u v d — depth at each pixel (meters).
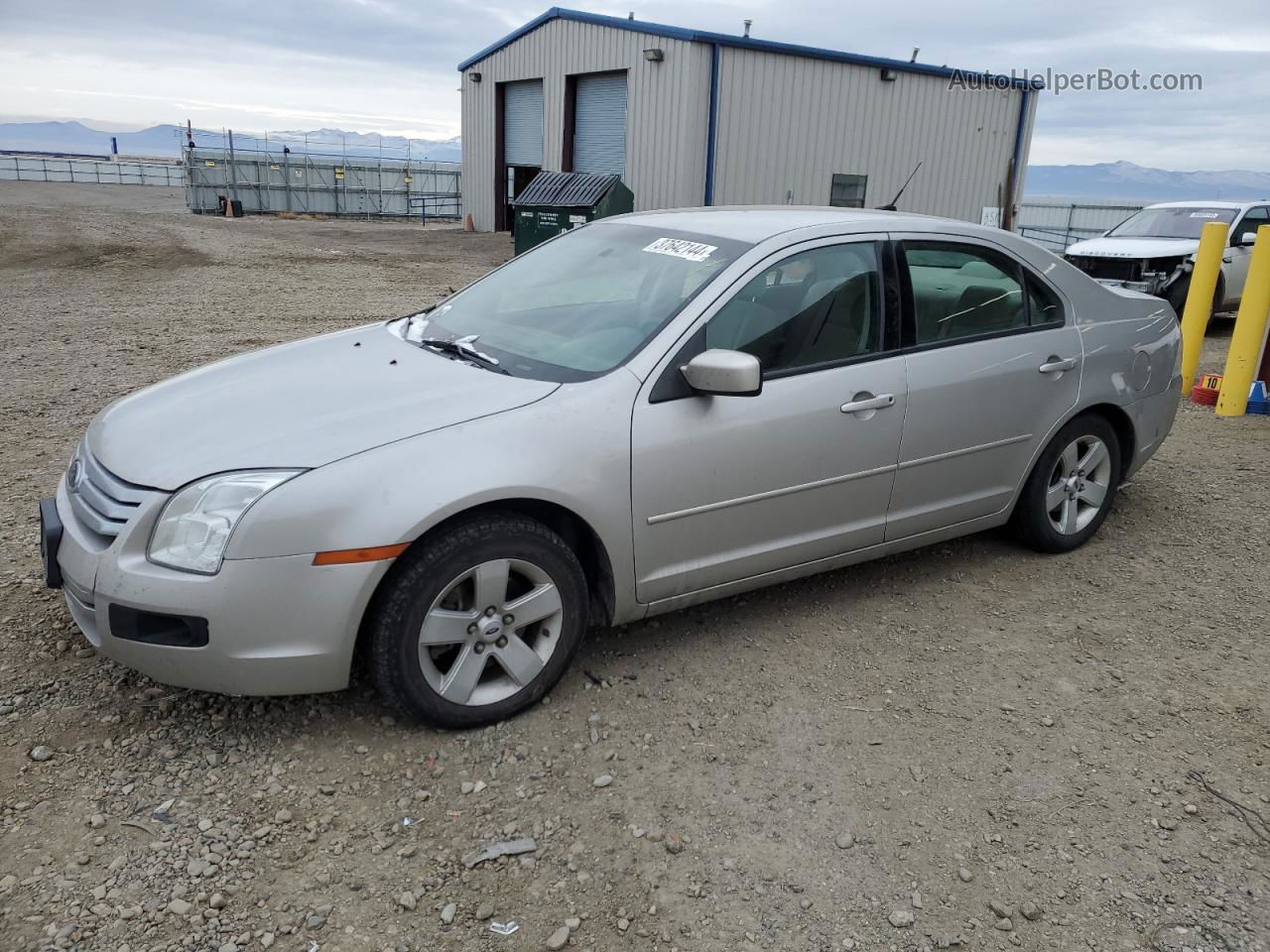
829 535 3.88
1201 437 7.21
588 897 2.52
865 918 2.49
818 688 3.55
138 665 2.90
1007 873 2.66
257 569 2.77
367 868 2.59
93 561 2.88
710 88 20.98
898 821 2.86
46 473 5.50
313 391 3.34
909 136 23.88
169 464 2.93
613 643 3.82
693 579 3.56
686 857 2.68
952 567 4.66
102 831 2.66
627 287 3.77
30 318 11.09
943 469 4.12
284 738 3.11
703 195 21.64
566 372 3.38
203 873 2.53
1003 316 4.31
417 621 2.97
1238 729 3.38
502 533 3.05
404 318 4.41
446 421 3.06
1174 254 12.67
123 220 28.70
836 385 3.72
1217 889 2.62
